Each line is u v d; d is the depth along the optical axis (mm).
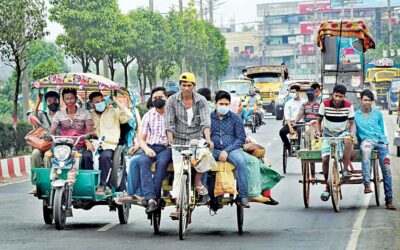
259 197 13883
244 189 13594
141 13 55188
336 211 16406
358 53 33562
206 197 13398
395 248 12227
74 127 15000
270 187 14117
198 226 14750
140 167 13414
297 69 178000
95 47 39688
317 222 15094
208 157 13086
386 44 125312
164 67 63969
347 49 33656
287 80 64875
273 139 39000
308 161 16984
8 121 34406
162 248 12445
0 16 28203
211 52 84312
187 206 13227
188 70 75000
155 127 13719
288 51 184500
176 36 65062
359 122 16906
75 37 39594
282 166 26594
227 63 97625
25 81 33594
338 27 29547
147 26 53812
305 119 23594
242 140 13711
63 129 15016
